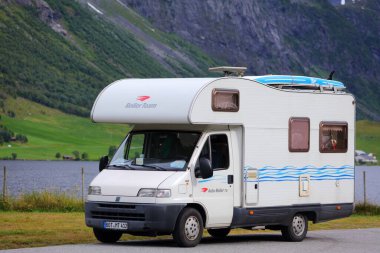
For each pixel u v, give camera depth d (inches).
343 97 938.7
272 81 869.2
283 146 862.5
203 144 783.1
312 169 898.1
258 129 833.5
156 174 765.3
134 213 748.6
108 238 810.2
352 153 948.6
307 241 880.3
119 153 808.9
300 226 885.8
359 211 1429.6
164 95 776.9
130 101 795.4
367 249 795.4
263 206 839.7
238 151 817.5
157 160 783.7
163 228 743.1
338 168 930.1
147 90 792.9
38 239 822.5
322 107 911.0
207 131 790.5
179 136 791.7
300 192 881.5
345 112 940.6
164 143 792.3
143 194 746.8
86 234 894.4
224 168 803.4
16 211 1246.9
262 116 837.8
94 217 772.6
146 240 847.7
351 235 963.3
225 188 802.2
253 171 828.0
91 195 773.9
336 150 927.7
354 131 951.6
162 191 743.7
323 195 911.0
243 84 816.3
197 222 767.1
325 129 914.7
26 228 958.4
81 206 1285.7
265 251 747.4
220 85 788.6
